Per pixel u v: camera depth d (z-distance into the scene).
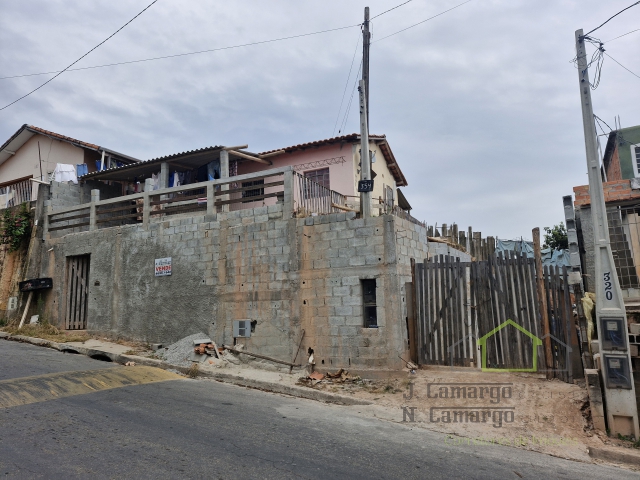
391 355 8.91
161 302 11.99
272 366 9.95
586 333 7.52
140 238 12.74
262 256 10.56
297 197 10.70
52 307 14.48
